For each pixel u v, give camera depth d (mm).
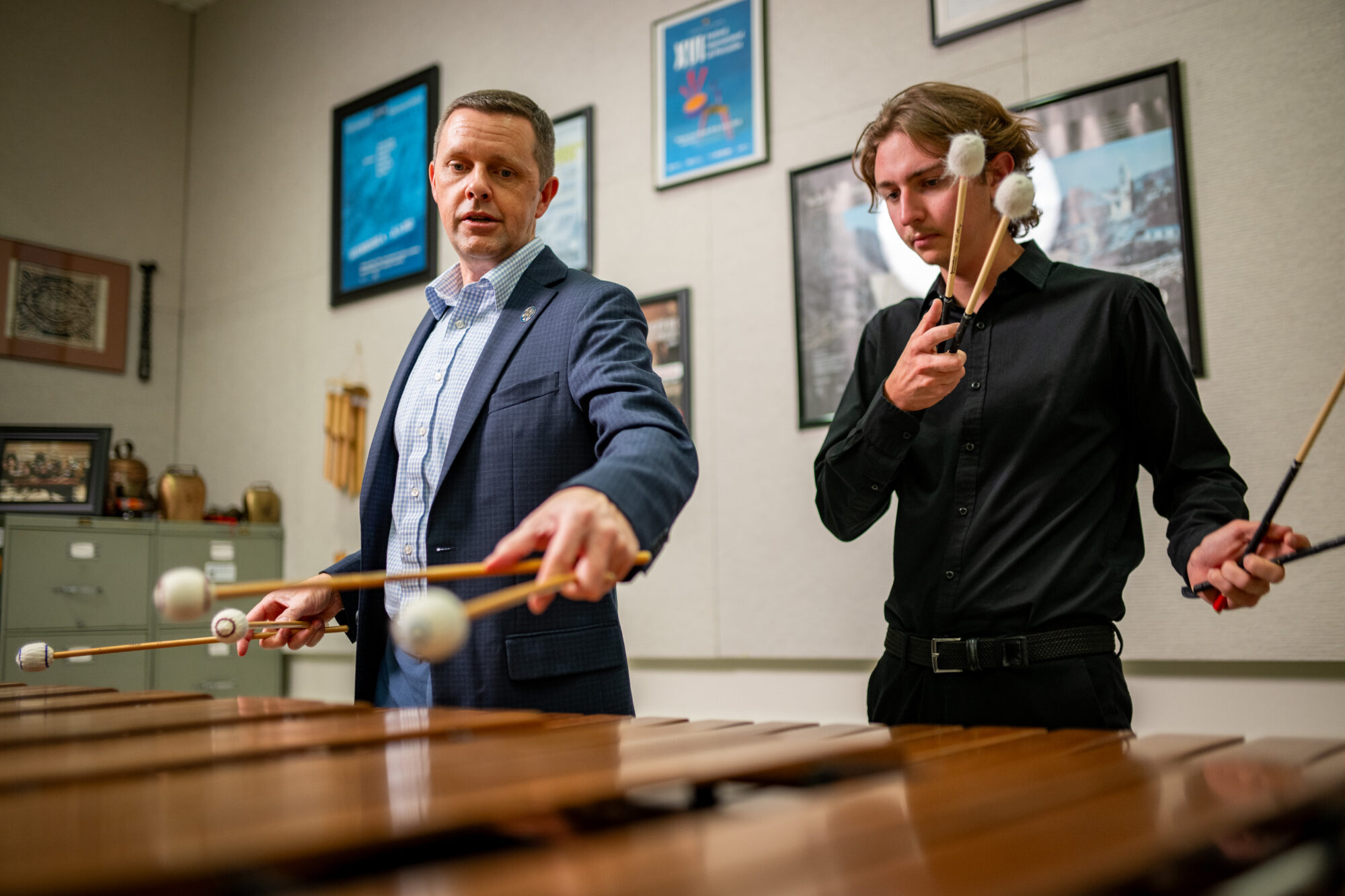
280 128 4434
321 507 4062
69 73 4477
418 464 1513
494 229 1564
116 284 4527
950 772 684
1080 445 1351
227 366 4508
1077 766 702
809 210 2869
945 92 1426
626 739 853
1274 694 2146
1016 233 1567
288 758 789
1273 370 2184
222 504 4445
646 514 977
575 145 3377
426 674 1436
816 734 881
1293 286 2176
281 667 4078
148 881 431
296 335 4242
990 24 2598
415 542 1493
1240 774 665
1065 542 1314
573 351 1406
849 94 2842
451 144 1569
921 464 1437
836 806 573
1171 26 2359
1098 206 2404
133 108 4656
